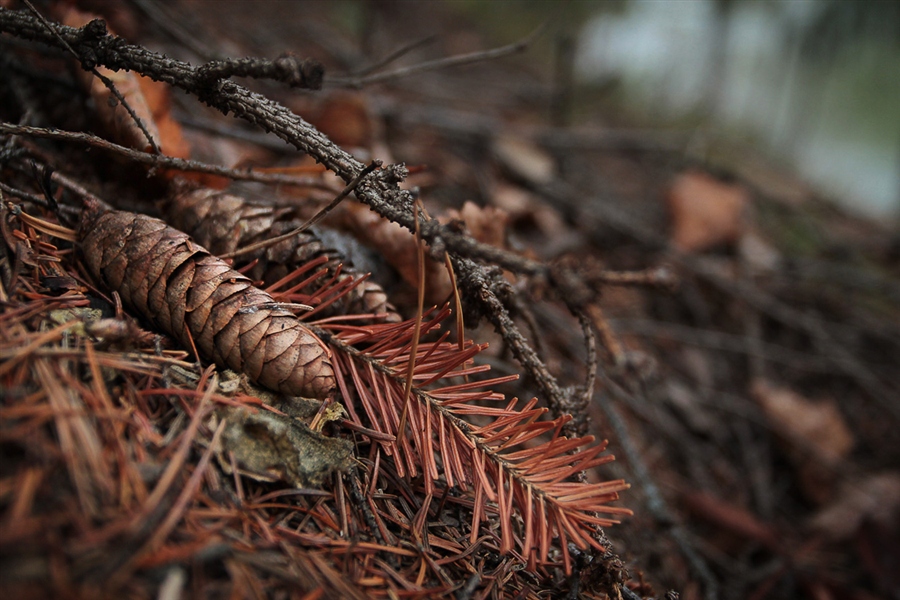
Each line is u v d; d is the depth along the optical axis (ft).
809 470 2.47
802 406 2.56
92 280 1.15
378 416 1.17
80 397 0.98
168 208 1.26
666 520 1.57
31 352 0.99
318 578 0.98
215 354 1.09
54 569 0.85
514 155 3.06
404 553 1.06
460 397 1.13
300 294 1.18
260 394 1.09
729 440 2.49
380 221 1.37
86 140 1.14
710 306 2.98
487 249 1.01
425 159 2.63
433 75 4.29
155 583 0.89
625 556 1.43
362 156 1.63
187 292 1.09
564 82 3.63
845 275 3.26
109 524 0.90
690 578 1.64
